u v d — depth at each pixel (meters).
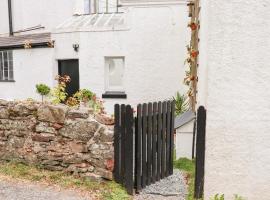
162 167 5.73
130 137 5.02
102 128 5.23
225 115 4.25
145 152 5.30
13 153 5.98
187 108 9.75
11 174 5.49
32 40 12.56
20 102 5.93
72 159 5.44
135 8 10.83
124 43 11.07
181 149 6.87
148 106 5.31
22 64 12.75
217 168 4.35
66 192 4.86
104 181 5.25
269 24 4.05
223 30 4.13
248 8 4.06
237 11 4.08
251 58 4.13
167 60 10.91
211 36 4.16
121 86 11.57
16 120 5.88
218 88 4.22
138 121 5.11
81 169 5.38
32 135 5.75
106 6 14.67
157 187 5.38
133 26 10.92
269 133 4.20
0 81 13.44
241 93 4.19
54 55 12.03
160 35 10.85
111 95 11.22
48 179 5.31
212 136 4.30
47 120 5.57
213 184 4.39
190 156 6.85
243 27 4.09
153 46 10.92
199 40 6.88
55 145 5.56
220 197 4.21
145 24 10.87
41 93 10.05
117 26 11.01
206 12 4.80
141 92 11.11
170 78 10.96
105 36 11.16
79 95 8.23
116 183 5.22
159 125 5.57
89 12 14.67
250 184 4.32
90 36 11.27
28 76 12.67
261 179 4.30
